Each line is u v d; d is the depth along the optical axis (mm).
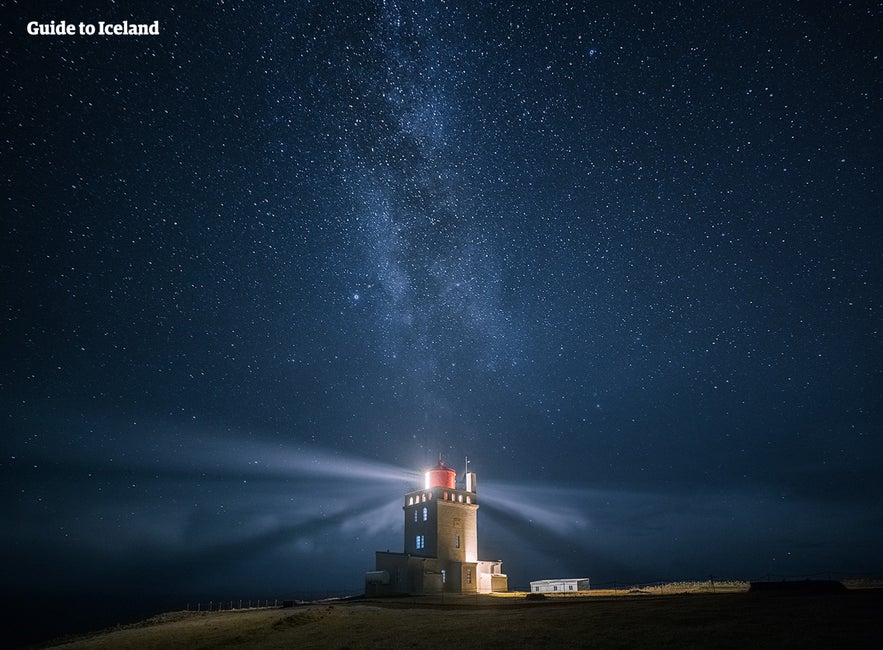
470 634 19734
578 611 24031
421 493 58094
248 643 23297
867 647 12977
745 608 20797
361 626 24312
